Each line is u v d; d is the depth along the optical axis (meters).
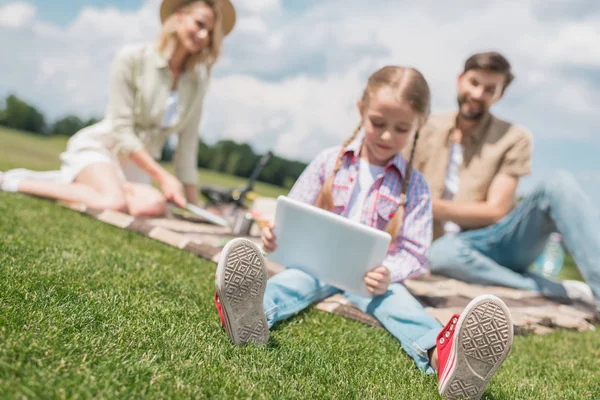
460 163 3.39
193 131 4.25
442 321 2.27
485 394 1.54
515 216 3.27
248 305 1.56
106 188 3.67
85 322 1.46
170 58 3.91
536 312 2.74
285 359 1.53
